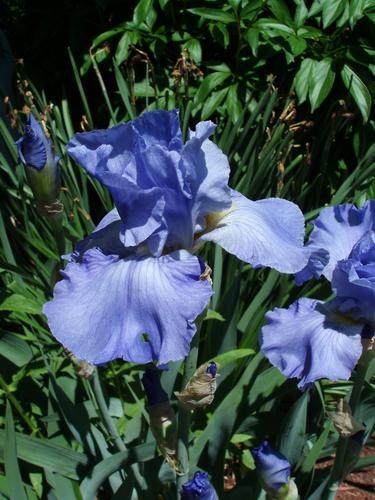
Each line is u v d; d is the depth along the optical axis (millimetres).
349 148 868
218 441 474
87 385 519
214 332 566
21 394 556
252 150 712
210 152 353
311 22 832
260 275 680
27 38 981
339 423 372
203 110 779
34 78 938
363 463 485
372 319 370
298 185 702
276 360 371
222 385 552
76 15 892
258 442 540
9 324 691
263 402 516
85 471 462
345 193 658
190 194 331
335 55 766
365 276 370
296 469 479
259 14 805
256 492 438
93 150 331
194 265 323
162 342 298
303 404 462
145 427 509
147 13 779
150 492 455
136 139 329
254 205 366
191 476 455
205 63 813
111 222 365
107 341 303
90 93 952
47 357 545
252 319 580
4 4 1036
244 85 801
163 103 808
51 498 451
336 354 357
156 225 325
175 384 551
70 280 325
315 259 360
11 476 393
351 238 407
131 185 319
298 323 375
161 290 308
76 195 680
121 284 315
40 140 385
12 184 788
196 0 813
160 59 859
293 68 810
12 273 631
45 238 708
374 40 779
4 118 820
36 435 524
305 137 854
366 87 744
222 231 343
